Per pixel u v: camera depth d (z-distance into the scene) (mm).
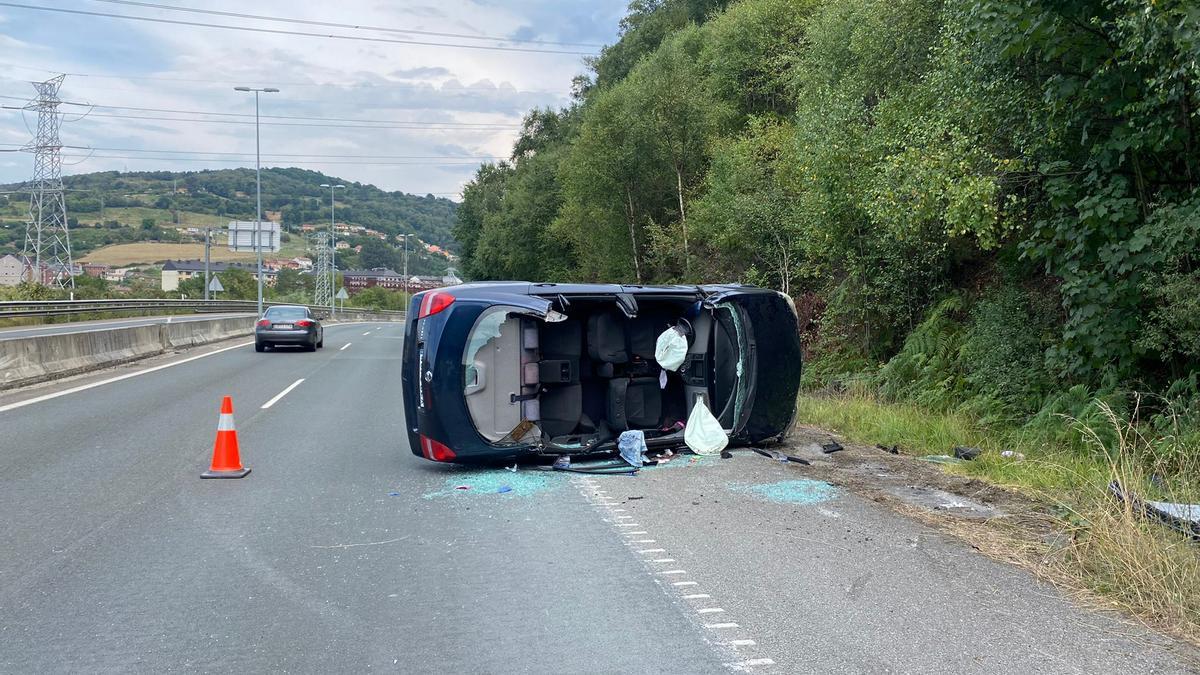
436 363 7551
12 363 14484
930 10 12883
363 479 7520
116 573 4922
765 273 19172
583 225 33344
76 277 60219
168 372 17781
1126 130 8250
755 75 25547
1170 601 4281
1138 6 7102
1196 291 7379
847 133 14031
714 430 8648
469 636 4016
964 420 10258
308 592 4629
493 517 6203
